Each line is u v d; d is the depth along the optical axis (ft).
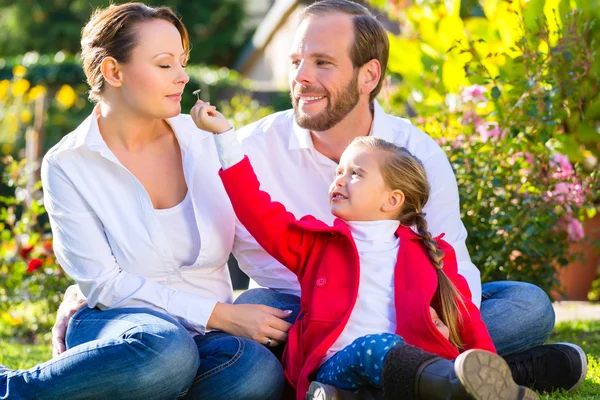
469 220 16.29
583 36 17.60
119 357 9.35
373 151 10.61
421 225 10.57
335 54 11.25
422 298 9.84
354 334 9.92
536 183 16.57
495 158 16.47
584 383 11.60
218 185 11.09
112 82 10.41
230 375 9.75
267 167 12.05
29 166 22.86
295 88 11.47
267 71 70.74
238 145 10.61
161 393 9.43
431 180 11.89
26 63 45.70
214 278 11.19
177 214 10.84
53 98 45.68
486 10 20.08
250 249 11.85
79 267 10.59
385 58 11.87
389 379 8.63
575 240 17.28
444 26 19.83
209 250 10.88
